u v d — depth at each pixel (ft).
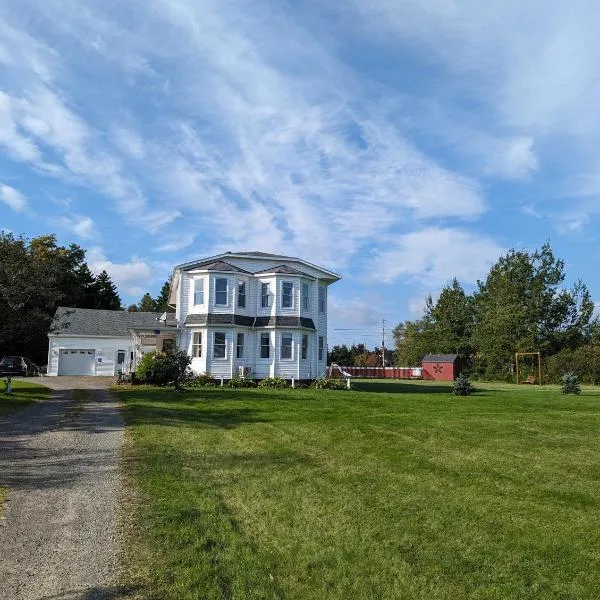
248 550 19.07
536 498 26.07
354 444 39.37
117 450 35.73
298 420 51.60
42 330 83.05
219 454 35.40
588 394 98.58
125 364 150.30
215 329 104.12
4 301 76.23
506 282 195.72
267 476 29.66
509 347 192.95
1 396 68.90
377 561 18.57
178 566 17.42
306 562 18.35
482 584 17.11
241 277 108.37
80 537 19.83
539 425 48.98
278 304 108.17
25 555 18.17
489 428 47.01
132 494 25.26
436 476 30.04
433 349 244.01
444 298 242.99
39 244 204.13
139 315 166.81
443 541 20.53
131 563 17.61
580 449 38.09
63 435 41.29
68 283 215.72
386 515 23.34
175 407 60.75
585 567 18.42
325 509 24.02
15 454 34.27
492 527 22.07
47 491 25.77
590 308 192.34
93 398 70.49
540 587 16.98
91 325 157.28
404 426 47.91
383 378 215.31
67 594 15.43
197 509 23.27
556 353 186.91
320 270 116.78
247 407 62.13
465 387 92.68
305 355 110.73
